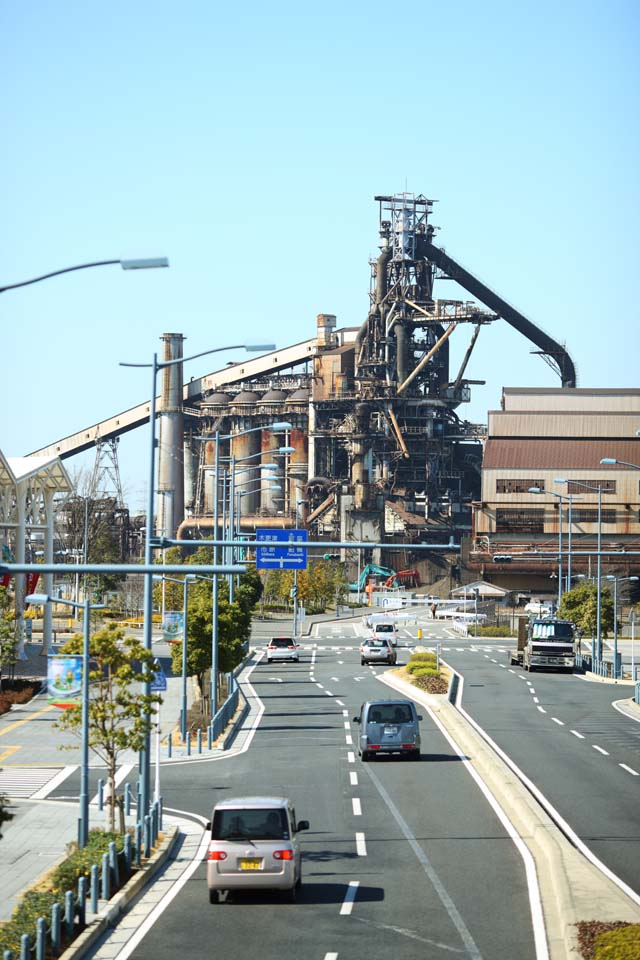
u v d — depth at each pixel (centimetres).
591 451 19988
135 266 2044
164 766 4947
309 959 2227
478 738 5544
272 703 7394
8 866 3262
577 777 4447
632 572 19225
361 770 4722
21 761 5244
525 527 19850
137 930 2486
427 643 13362
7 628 7731
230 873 2653
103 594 14950
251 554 13962
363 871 3003
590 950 2106
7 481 9775
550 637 9538
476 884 2845
